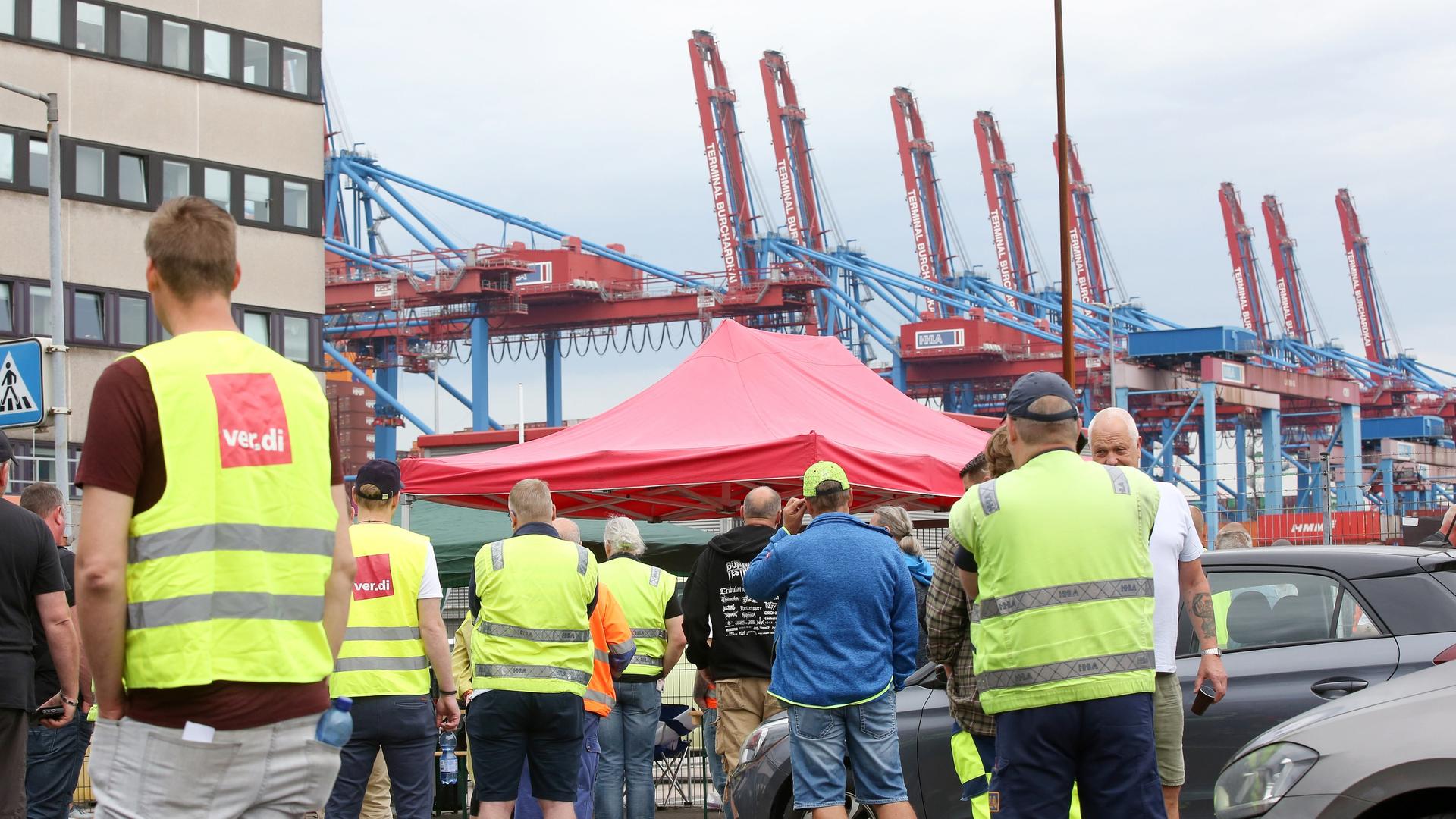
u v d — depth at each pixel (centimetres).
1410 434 14400
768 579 988
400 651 1033
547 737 1048
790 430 1655
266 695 502
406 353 14012
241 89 7444
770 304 13888
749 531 1282
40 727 1127
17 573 932
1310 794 727
